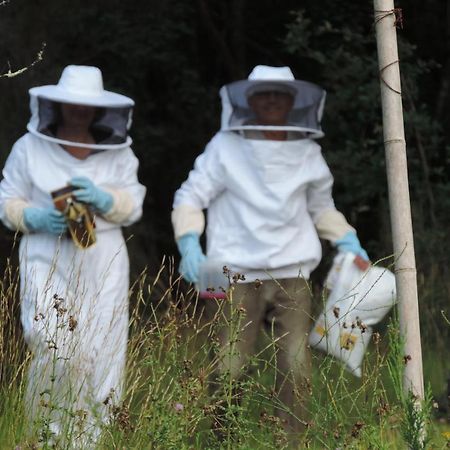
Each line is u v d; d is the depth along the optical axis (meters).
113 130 11.67
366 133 19.86
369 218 20.55
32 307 11.07
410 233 8.42
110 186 11.80
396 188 8.41
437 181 20.03
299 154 11.55
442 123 20.84
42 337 10.20
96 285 11.56
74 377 9.79
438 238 18.09
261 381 10.98
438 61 21.86
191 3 22.73
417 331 8.38
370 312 10.98
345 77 19.12
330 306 11.05
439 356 14.93
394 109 8.41
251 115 11.47
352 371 10.57
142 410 8.47
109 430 8.49
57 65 18.27
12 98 17.73
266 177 11.41
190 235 11.52
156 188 21.86
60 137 11.63
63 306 10.15
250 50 23.73
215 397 8.62
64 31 18.70
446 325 16.38
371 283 11.03
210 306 11.13
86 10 18.94
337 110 19.27
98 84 11.70
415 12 21.92
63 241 11.52
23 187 11.78
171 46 21.14
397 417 8.27
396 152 8.41
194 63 22.69
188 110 21.91
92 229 11.27
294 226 11.49
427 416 7.80
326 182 11.77
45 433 8.34
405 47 18.78
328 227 11.82
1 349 9.32
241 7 23.00
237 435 8.42
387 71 8.43
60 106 11.55
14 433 8.79
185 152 21.95
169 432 8.13
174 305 9.10
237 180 11.47
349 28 20.64
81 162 11.70
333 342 10.74
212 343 8.88
